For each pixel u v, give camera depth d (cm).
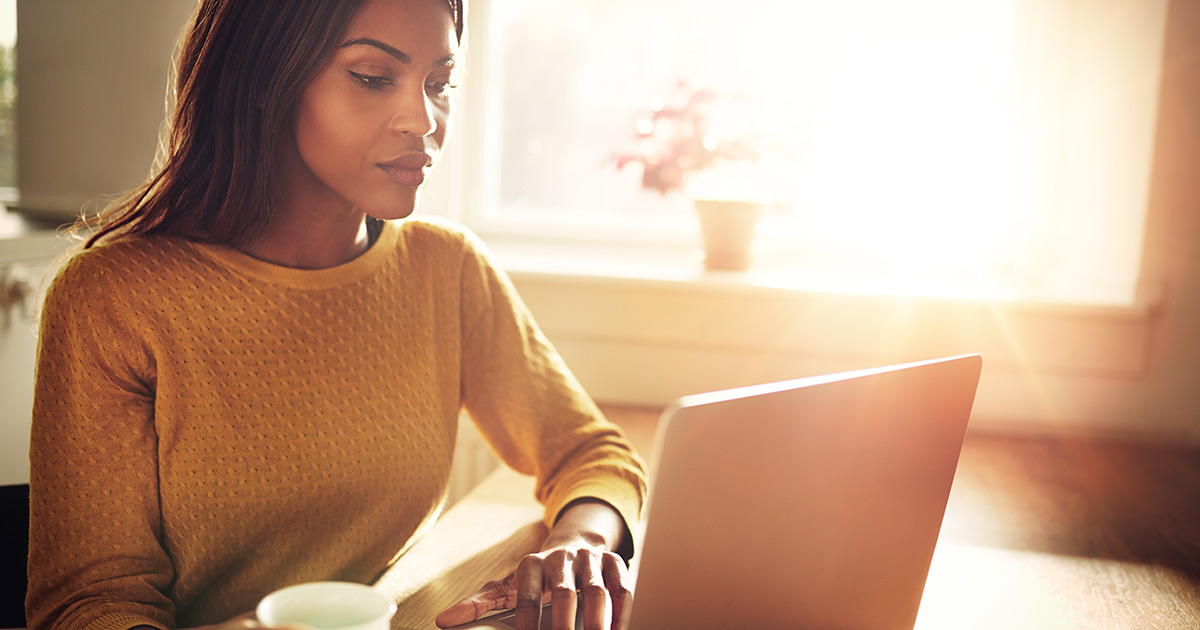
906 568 79
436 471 109
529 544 111
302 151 94
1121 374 187
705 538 66
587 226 235
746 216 201
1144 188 186
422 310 112
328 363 101
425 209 222
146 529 89
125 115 208
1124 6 191
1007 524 127
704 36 225
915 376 74
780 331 195
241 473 95
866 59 219
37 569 85
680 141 209
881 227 222
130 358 91
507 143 239
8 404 170
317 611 58
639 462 117
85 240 100
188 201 97
